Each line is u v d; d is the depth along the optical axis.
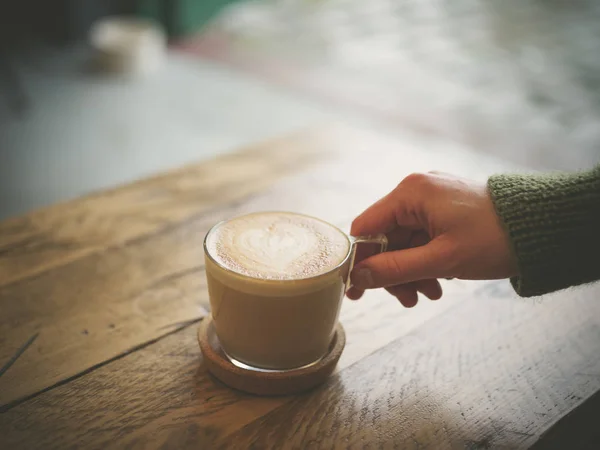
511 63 2.81
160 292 0.62
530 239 0.52
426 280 0.60
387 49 2.95
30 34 2.85
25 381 0.52
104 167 1.79
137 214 0.73
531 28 3.34
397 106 2.31
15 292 0.61
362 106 2.31
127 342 0.56
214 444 0.49
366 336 0.58
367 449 0.49
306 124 2.15
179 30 2.99
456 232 0.53
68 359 0.54
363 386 0.54
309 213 0.75
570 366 0.57
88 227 0.70
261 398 0.52
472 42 3.08
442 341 0.58
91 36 2.87
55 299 0.60
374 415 0.51
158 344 0.56
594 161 1.92
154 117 2.15
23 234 0.68
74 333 0.57
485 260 0.53
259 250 0.51
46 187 1.66
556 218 0.52
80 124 2.06
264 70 2.65
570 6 3.78
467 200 0.53
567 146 2.02
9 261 0.64
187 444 0.49
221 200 0.77
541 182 0.53
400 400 0.53
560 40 3.16
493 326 0.60
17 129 1.98
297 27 3.22
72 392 0.52
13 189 1.63
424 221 0.55
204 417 0.50
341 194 0.79
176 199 0.76
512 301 0.63
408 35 3.15
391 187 0.81
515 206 0.52
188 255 0.67
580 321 0.61
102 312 0.59
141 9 2.95
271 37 3.06
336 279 0.49
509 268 0.53
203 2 3.06
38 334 0.56
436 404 0.53
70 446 0.48
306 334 0.50
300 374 0.51
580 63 2.84
